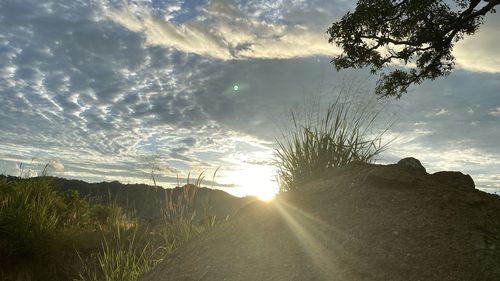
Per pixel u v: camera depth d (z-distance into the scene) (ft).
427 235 10.27
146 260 18.20
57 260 22.08
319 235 11.07
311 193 13.50
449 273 9.11
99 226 25.20
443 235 10.25
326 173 15.79
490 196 12.68
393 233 10.44
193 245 12.89
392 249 9.92
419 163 15.28
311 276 9.59
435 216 10.98
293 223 11.96
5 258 21.26
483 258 9.47
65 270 21.54
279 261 10.49
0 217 22.50
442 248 9.80
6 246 21.44
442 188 12.50
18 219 22.63
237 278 10.34
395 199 11.91
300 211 12.56
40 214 24.16
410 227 10.61
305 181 16.17
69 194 28.86
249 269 10.52
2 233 22.21
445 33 33.81
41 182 27.30
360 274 9.32
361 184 12.94
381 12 33.40
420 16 33.50
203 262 11.56
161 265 12.66
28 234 22.41
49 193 27.02
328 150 16.58
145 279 12.32
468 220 10.87
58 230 24.40
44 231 23.25
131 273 17.06
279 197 13.97
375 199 12.04
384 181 12.67
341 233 10.89
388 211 11.41
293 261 10.31
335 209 12.09
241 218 13.39
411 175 13.15
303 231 11.43
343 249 10.24
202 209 18.54
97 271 20.71
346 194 12.73
